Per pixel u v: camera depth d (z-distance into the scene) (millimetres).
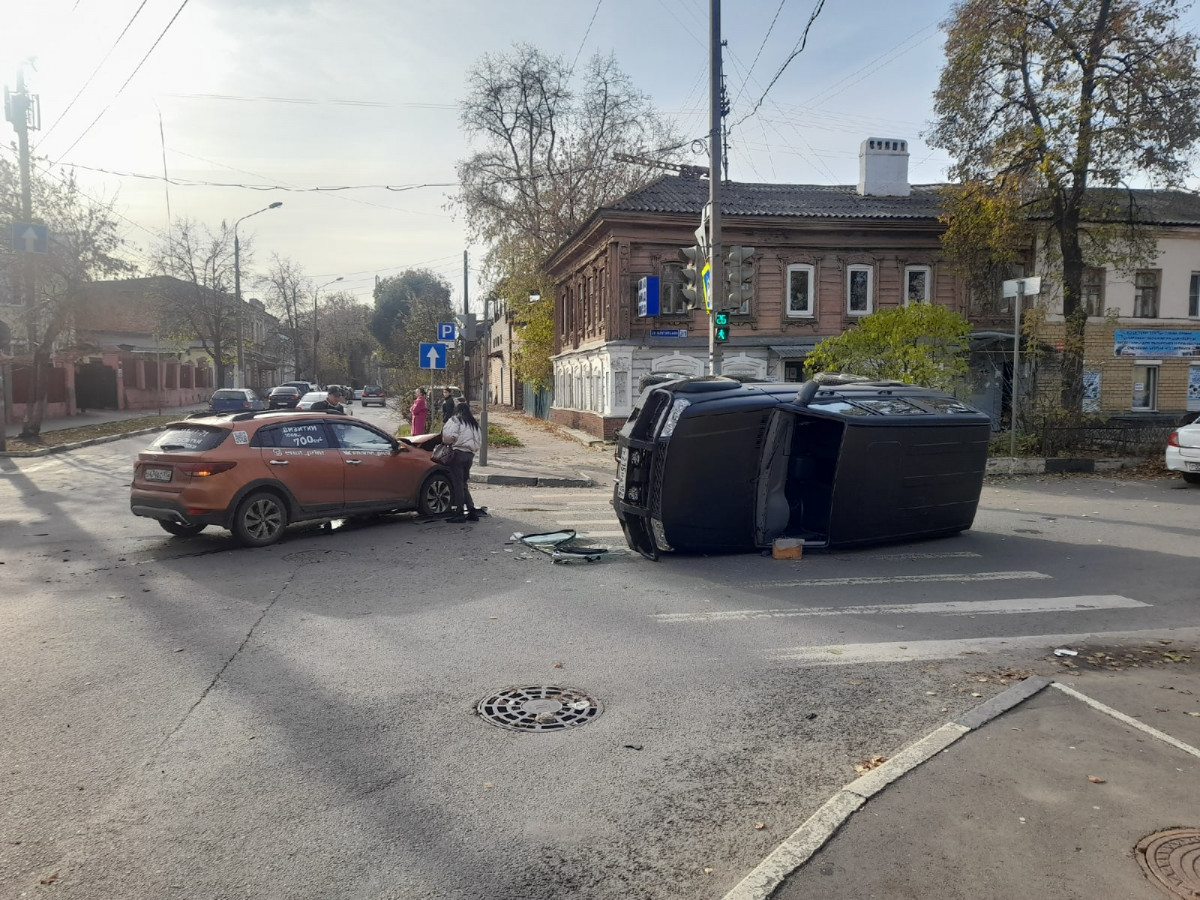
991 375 26688
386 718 4926
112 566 8969
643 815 3850
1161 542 10430
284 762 4348
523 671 5750
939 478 10250
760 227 26234
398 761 4371
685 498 9180
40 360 25031
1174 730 4609
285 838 3623
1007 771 4094
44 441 24594
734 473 9430
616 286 25547
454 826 3736
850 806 3746
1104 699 5090
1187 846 3416
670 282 26000
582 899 3211
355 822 3762
